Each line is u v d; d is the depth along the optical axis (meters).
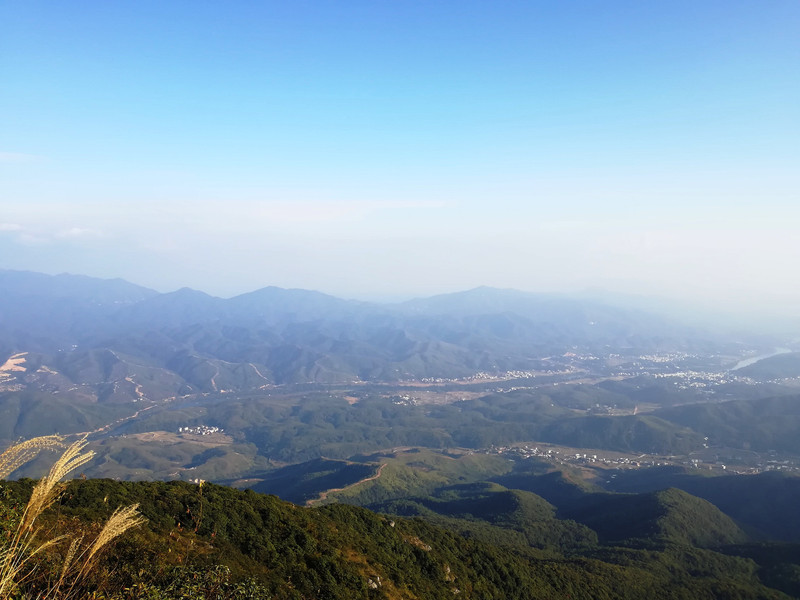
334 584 40.00
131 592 17.05
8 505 20.11
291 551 41.78
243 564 35.84
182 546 33.09
